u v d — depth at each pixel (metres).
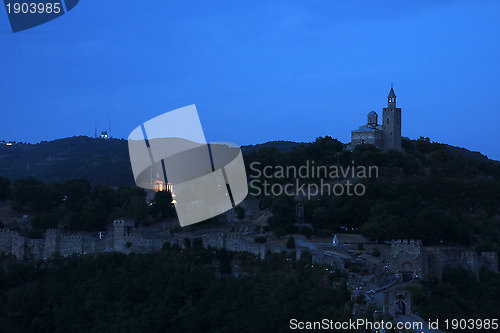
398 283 181.88
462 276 195.88
